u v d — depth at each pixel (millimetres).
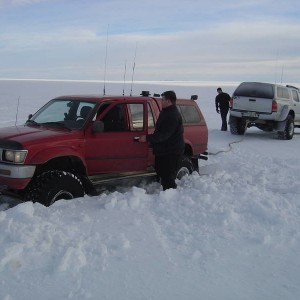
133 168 6430
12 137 5395
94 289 3299
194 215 5000
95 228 4516
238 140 14016
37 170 5551
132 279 3488
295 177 8070
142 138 6391
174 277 3564
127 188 6918
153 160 6641
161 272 3635
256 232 4633
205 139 7898
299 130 20188
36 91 52719
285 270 3799
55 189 5270
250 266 3846
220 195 5660
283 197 5867
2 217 4410
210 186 6250
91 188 5965
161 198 5551
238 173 8523
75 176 5535
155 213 5109
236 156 10820
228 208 5121
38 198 5156
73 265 3596
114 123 6254
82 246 3955
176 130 6137
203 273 3664
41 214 4762
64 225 4473
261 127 15984
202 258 3953
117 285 3381
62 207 5113
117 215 4957
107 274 3537
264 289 3439
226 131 16562
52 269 3537
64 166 5883
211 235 4488
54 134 5578
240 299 3266
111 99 6281
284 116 14617
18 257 3664
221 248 4195
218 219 4895
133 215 4977
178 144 6160
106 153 6062
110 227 4574
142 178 7195
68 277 3441
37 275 3449
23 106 26859
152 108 6703
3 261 3572
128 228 4570
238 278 3609
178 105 7461
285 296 3338
